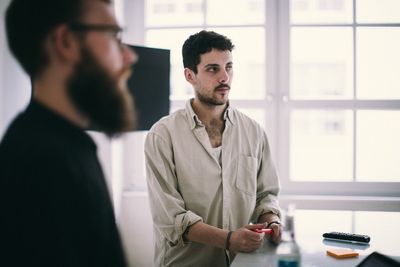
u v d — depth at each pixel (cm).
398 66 247
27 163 52
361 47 248
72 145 57
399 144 249
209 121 162
